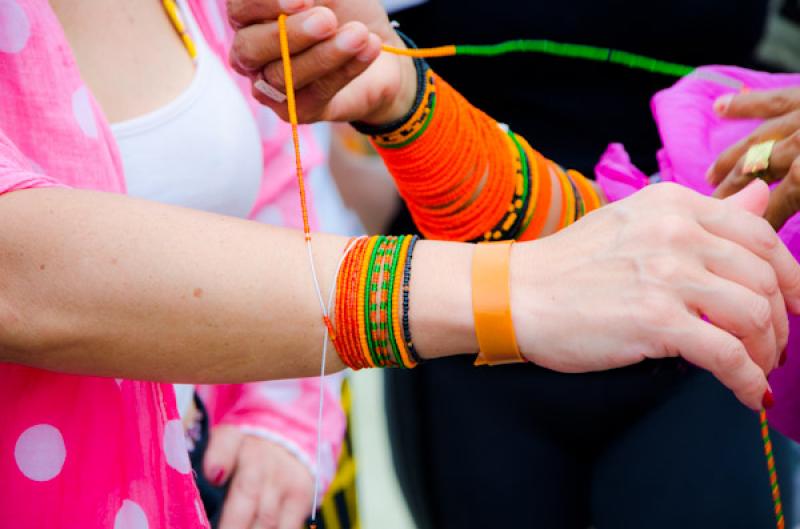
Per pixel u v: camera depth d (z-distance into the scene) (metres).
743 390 0.99
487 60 1.84
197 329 0.98
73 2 1.35
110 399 1.10
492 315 1.00
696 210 0.99
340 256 1.03
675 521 1.84
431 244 1.04
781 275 1.00
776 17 2.62
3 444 1.06
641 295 0.97
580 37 1.77
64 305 0.95
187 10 1.46
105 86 1.36
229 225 1.01
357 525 2.01
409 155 1.47
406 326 1.01
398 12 1.83
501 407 1.94
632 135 1.86
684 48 1.80
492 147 1.51
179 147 1.39
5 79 1.08
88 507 1.10
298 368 1.04
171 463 1.19
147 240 0.96
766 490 1.82
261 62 1.24
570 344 1.00
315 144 1.81
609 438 1.93
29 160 1.10
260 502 1.66
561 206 1.57
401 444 2.08
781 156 1.16
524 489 1.98
